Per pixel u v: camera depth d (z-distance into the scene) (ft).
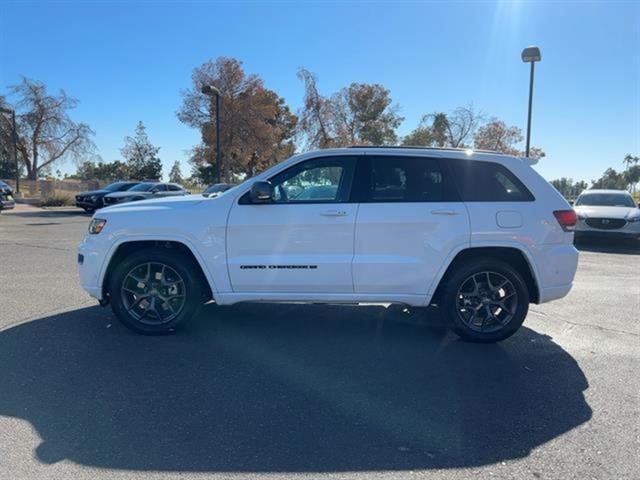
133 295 17.51
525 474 9.84
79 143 161.89
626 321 20.40
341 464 10.09
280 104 187.73
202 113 139.95
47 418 11.69
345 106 121.90
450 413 12.30
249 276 16.96
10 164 197.36
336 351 16.44
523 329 19.16
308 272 16.79
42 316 19.54
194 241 16.87
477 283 17.19
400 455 10.45
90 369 14.53
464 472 9.89
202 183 182.09
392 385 13.88
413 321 19.80
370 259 16.66
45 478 9.43
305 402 12.76
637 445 10.92
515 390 13.66
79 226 58.34
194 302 17.40
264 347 16.70
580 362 15.78
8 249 37.78
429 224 16.61
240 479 9.55
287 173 17.21
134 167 163.94
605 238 45.01
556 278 17.10
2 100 153.38
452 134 104.73
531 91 60.80
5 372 14.23
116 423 11.53
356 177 17.03
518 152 117.91
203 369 14.73
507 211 16.84
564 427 11.69
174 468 9.86
